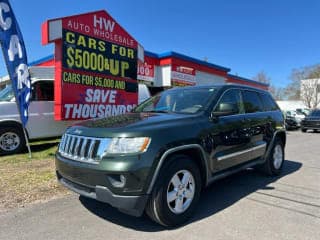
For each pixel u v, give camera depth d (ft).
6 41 21.61
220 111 13.80
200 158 12.59
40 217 12.24
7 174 18.61
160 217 10.91
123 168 10.02
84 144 11.23
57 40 26.66
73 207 13.35
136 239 10.43
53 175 18.42
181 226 11.53
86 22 28.91
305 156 28.53
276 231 11.17
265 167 19.03
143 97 36.83
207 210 13.26
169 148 11.04
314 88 145.79
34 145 30.83
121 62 32.94
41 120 27.22
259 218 12.39
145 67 50.44
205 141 12.71
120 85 32.81
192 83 57.31
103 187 10.28
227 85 15.96
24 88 23.03
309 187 17.08
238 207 13.67
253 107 17.62
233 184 17.60
